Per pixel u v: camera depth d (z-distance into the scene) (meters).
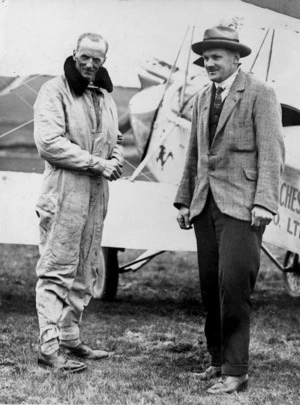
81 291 4.78
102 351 4.99
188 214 4.67
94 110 4.58
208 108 4.43
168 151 6.06
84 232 4.66
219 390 4.20
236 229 4.25
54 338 4.54
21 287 7.53
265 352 5.26
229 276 4.21
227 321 4.26
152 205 6.05
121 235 6.04
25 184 5.96
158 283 8.20
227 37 4.32
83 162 4.41
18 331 5.55
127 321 6.12
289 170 6.02
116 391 4.17
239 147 4.30
